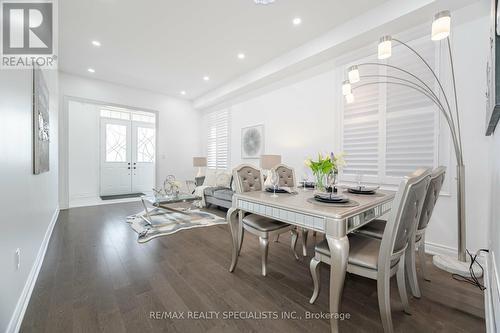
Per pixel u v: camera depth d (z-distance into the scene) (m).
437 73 2.45
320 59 3.42
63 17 2.75
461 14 2.28
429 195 1.66
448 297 1.67
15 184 1.44
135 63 4.12
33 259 1.89
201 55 3.80
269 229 1.99
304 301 1.63
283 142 4.28
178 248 2.62
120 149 6.85
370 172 3.01
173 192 4.32
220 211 4.54
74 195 5.99
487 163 2.16
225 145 5.79
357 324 1.40
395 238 1.22
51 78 3.17
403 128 2.71
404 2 2.38
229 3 2.54
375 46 2.93
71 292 1.72
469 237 2.26
